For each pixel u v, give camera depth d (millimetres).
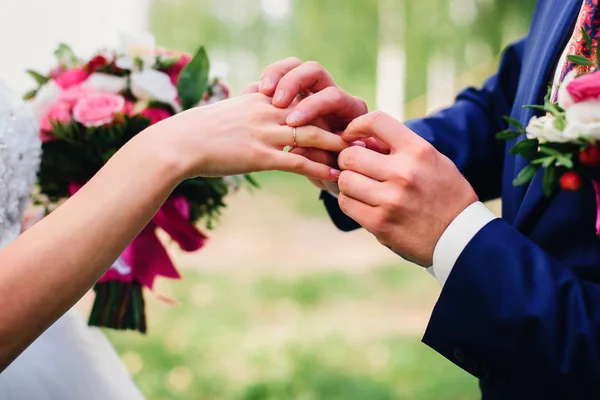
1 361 553
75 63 813
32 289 549
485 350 581
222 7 7969
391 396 1638
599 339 547
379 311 2332
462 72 5965
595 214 583
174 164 590
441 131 781
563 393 567
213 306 2359
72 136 745
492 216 596
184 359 1877
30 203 785
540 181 612
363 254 3203
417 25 5883
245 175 836
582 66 590
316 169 655
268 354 1915
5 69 2756
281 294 2523
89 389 733
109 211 568
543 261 572
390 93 6379
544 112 633
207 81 775
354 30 6348
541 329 556
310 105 668
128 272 767
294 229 3850
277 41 8133
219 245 3352
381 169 599
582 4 621
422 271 2836
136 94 765
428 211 592
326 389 1683
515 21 5348
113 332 2049
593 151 522
